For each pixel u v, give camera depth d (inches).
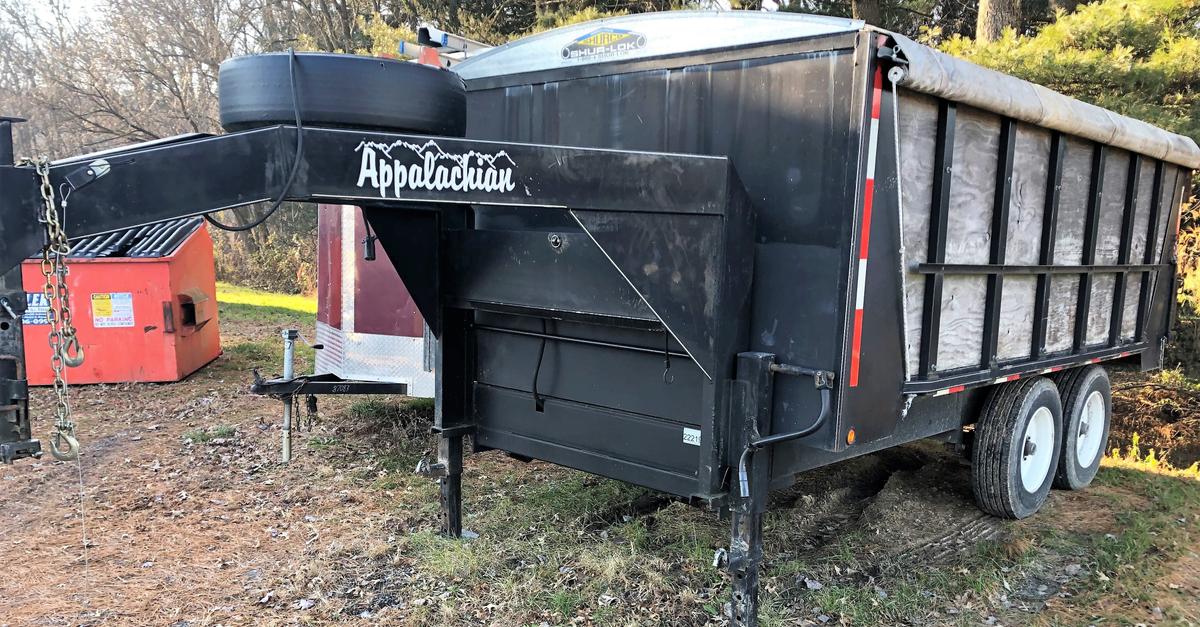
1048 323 181.0
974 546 173.0
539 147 113.1
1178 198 236.5
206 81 938.7
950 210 137.6
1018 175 156.9
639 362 138.4
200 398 311.9
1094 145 183.3
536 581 150.2
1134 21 339.6
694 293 120.6
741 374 122.5
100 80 892.0
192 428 266.5
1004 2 419.5
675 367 132.9
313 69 103.0
